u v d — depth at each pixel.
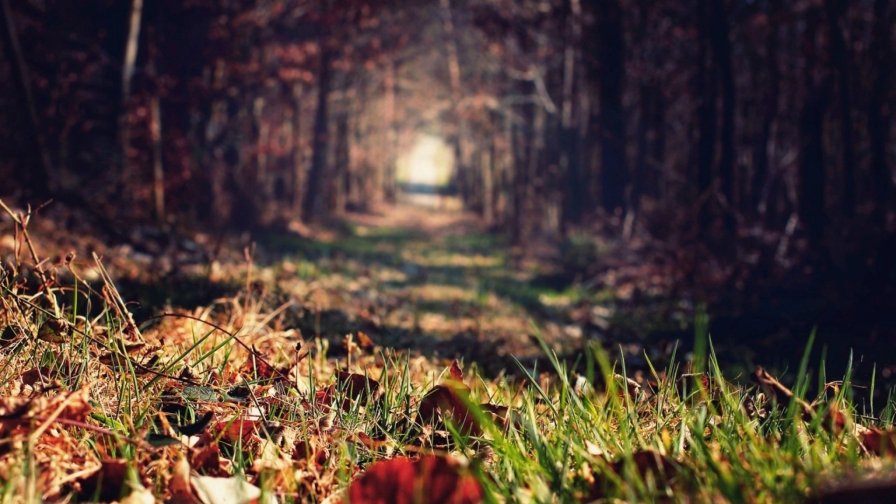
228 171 27.88
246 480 2.45
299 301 7.98
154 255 13.48
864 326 9.95
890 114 21.05
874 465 2.06
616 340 10.23
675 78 26.08
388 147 76.31
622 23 25.47
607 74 25.39
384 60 42.25
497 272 23.36
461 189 76.56
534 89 35.94
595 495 2.12
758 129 24.48
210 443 2.59
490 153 48.38
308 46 27.81
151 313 6.14
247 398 3.08
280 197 40.59
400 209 72.62
